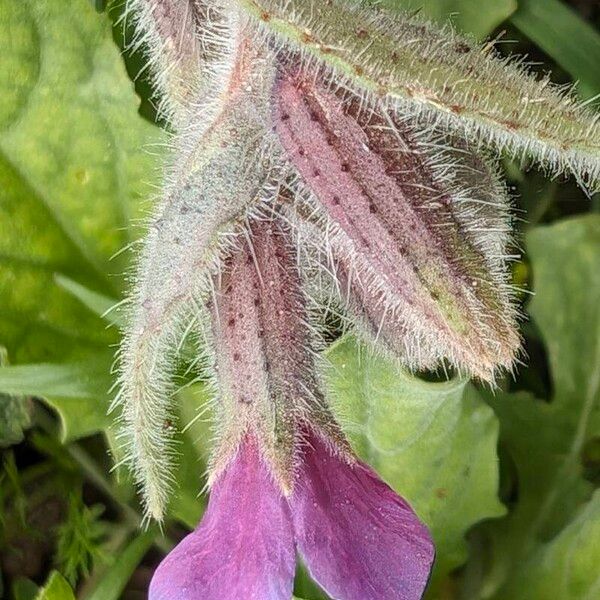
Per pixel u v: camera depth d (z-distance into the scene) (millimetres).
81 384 85
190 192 70
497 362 68
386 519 70
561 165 70
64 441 85
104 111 86
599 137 66
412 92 66
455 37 69
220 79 72
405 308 70
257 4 65
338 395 86
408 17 70
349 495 70
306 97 69
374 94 67
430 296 68
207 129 70
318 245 73
